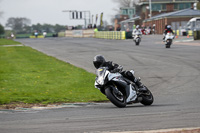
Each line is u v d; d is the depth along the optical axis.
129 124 25.20
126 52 105.50
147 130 22.89
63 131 23.75
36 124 26.53
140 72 64.62
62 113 32.03
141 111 31.19
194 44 128.12
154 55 92.56
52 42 195.62
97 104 39.16
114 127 24.41
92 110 33.41
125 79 34.66
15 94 44.34
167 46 114.44
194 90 46.22
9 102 38.94
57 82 55.41
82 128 24.50
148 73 63.22
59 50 127.44
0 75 62.31
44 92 46.66
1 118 29.97
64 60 91.50
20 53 114.88
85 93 46.25
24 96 43.06
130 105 37.22
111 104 38.56
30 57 99.56
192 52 96.31
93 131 23.38
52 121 27.64
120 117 28.33
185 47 115.25
